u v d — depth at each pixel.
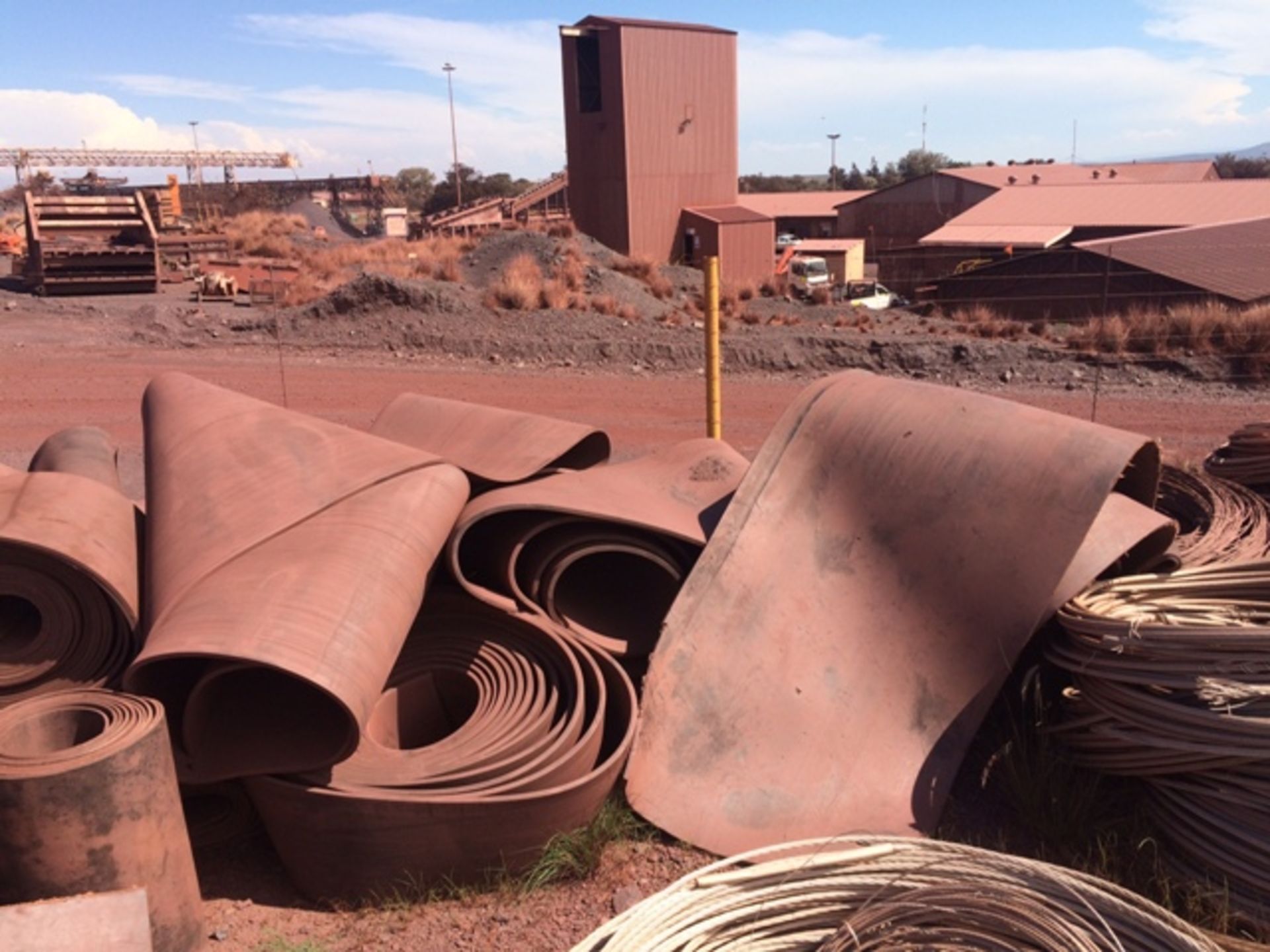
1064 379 16.73
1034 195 52.12
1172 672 4.40
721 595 5.37
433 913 4.25
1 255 43.94
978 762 5.14
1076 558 5.00
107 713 3.97
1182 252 28.69
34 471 7.41
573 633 5.50
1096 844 4.55
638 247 43.22
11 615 5.22
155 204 41.81
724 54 44.09
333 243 45.75
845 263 53.78
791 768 4.84
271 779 4.29
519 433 6.51
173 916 3.87
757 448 12.73
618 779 4.85
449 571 5.53
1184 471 7.85
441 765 4.50
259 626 4.09
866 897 3.84
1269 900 4.09
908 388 5.89
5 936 3.16
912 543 5.28
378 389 16.30
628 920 3.71
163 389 7.08
